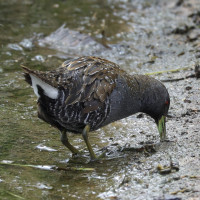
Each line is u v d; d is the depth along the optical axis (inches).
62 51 681.0
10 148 435.8
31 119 497.7
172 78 573.6
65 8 847.7
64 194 359.3
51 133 470.9
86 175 390.6
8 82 583.2
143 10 841.5
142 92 450.0
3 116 500.1
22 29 748.6
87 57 440.1
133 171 390.0
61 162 416.5
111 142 453.1
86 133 417.7
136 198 346.0
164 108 459.2
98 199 350.3
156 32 736.3
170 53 658.8
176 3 853.2
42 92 393.4
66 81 398.6
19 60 648.4
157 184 362.9
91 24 773.9
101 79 416.5
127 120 496.4
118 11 837.8
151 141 445.4
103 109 419.8
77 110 407.8
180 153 408.8
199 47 665.0
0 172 391.2
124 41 711.1
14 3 862.5
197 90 538.3
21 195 356.5
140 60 645.3
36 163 410.3
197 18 777.6
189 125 463.8
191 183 357.7
